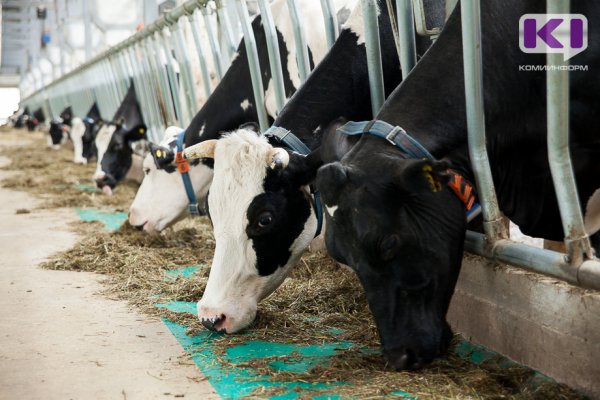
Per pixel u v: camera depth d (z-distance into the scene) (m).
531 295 2.88
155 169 5.77
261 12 4.73
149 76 8.42
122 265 5.21
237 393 2.77
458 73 2.99
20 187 10.39
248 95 5.33
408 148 2.84
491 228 3.06
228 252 3.43
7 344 3.46
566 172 2.62
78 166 13.18
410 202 2.65
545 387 2.66
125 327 3.72
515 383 2.77
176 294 4.36
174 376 2.99
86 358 3.24
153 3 11.74
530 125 3.05
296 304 3.96
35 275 5.00
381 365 2.94
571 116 2.99
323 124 3.79
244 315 3.48
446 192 2.74
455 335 3.37
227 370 3.03
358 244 2.63
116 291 4.52
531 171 3.13
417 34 4.02
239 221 3.39
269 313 3.74
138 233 6.00
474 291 3.28
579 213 2.64
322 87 3.85
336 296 4.05
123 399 2.74
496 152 3.06
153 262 5.23
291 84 5.27
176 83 7.54
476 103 2.87
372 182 2.64
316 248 5.11
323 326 3.62
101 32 20.88
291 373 2.92
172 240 5.90
